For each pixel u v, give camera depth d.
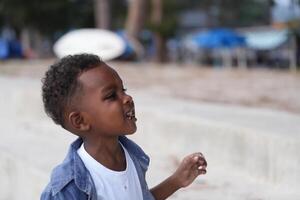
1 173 5.43
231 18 59.41
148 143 6.13
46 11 42.81
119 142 2.19
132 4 26.02
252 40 36.00
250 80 12.16
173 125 5.74
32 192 4.61
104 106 2.00
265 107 7.38
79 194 1.96
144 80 12.61
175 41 41.84
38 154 5.30
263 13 62.72
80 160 2.03
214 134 5.19
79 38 19.52
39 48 46.31
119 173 2.07
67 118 2.05
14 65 18.94
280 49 34.78
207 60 37.00
